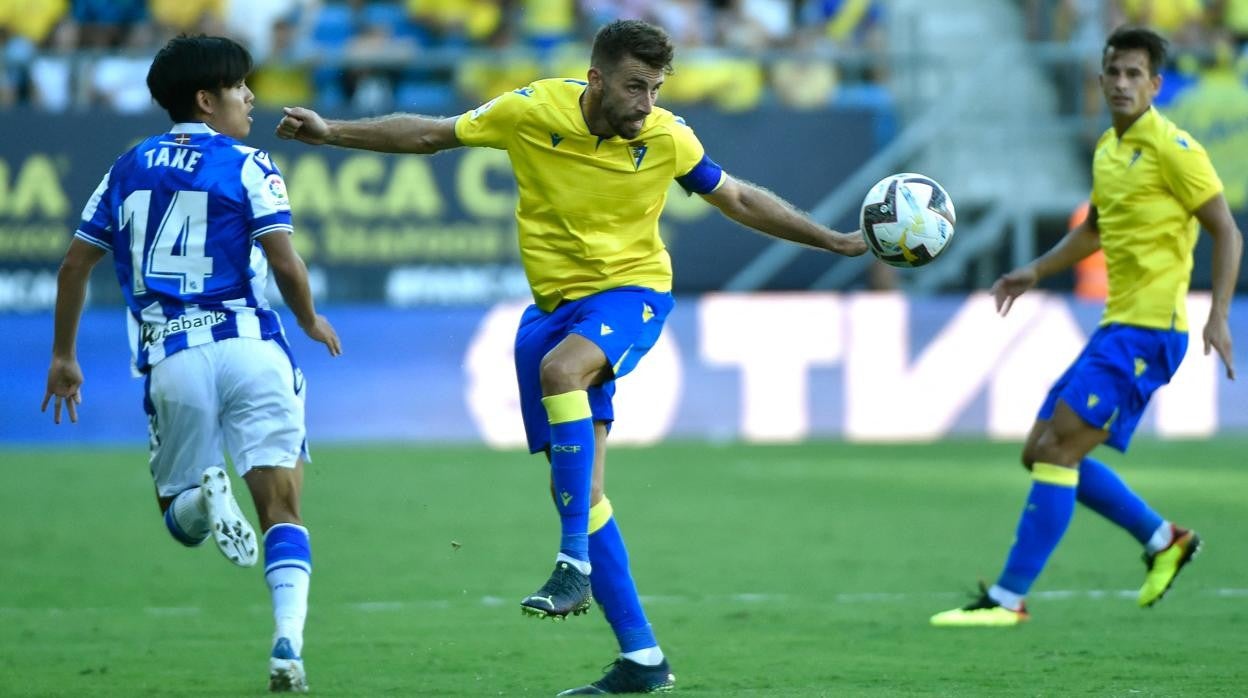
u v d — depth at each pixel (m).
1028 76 65.38
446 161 57.16
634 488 43.47
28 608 25.88
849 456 51.84
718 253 59.50
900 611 25.42
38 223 55.16
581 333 18.31
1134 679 19.22
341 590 27.58
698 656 21.31
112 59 59.91
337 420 55.41
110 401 54.56
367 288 56.78
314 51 63.56
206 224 18.52
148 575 29.48
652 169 18.66
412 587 27.92
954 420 58.09
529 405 19.20
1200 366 58.31
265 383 18.61
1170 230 24.36
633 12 67.81
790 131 59.09
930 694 18.08
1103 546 33.38
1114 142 24.91
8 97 59.56
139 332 18.91
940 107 62.72
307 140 18.95
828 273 60.44
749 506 39.75
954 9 72.00
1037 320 58.56
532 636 23.14
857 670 20.11
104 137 55.53
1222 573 29.48
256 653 21.73
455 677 19.78
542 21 66.56
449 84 62.59
